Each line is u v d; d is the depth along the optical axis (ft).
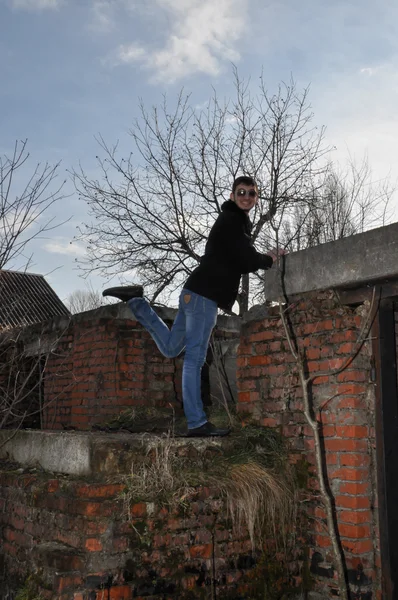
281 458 13.89
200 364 13.44
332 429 13.03
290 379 14.25
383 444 12.19
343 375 12.85
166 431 15.99
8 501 14.56
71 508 11.72
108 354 21.90
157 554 11.64
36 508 13.12
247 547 12.63
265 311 15.56
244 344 15.78
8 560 13.96
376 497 12.38
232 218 13.25
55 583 10.87
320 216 42.65
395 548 11.85
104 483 11.69
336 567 12.23
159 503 11.78
